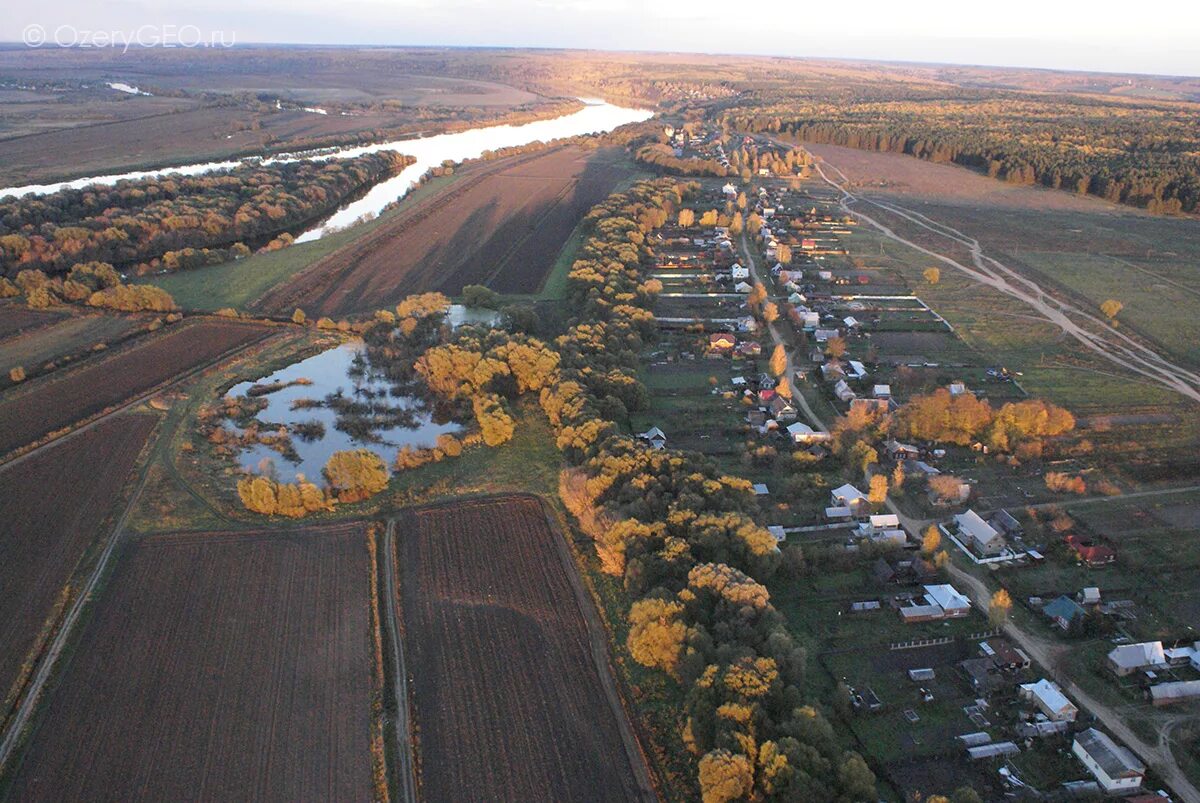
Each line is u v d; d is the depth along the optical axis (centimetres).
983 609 9488
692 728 7450
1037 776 7356
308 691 8262
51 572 10031
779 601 9631
